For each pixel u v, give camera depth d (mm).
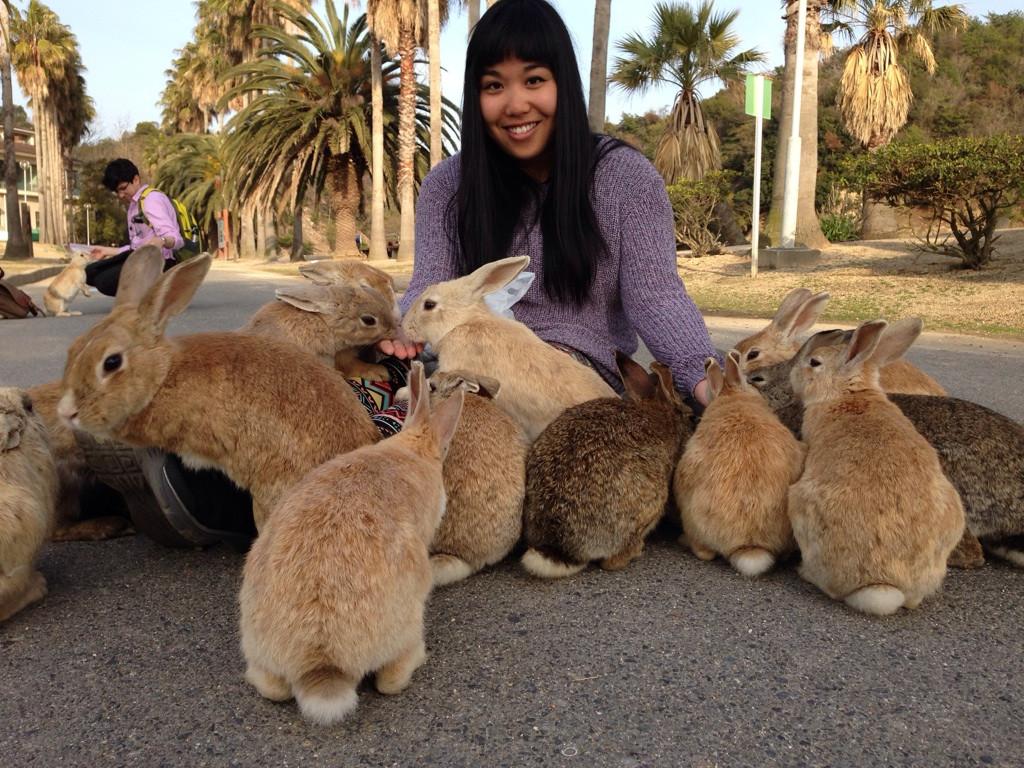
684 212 6863
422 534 828
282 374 944
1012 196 4672
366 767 665
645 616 920
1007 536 1052
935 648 851
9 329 3596
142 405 897
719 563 1081
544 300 1395
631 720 725
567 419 1089
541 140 1298
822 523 938
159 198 3631
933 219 4910
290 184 11273
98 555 1099
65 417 875
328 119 10641
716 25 8148
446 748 688
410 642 750
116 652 841
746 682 785
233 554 1098
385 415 1146
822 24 7086
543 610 938
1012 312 3463
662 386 1163
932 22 7473
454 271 1466
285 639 692
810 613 930
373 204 10422
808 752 683
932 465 941
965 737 702
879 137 7594
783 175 6441
